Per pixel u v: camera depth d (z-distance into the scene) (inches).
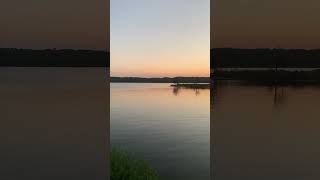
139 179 258.5
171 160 288.4
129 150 294.2
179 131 368.8
